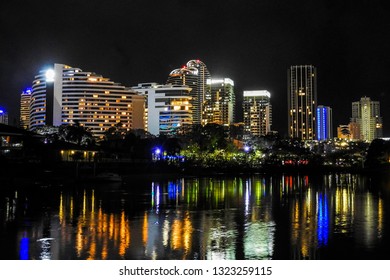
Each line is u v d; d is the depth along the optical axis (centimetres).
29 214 5062
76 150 13875
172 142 18325
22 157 11975
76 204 6119
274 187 10481
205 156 19612
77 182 10212
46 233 3884
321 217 5031
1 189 8188
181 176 15650
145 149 17775
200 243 3503
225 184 11462
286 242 3556
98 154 14875
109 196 7369
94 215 5050
